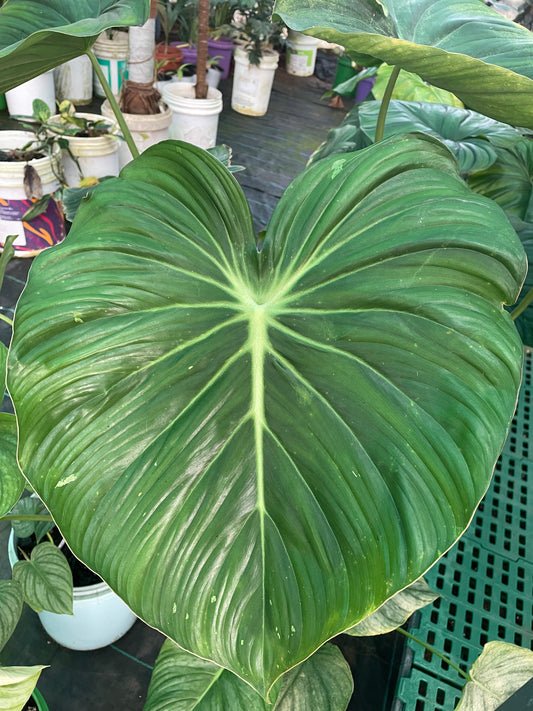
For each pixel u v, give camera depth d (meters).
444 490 0.38
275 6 0.48
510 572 0.97
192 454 0.41
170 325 0.44
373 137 1.01
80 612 0.79
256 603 0.38
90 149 1.69
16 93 2.14
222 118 2.83
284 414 0.43
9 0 0.55
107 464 0.40
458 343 0.41
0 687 0.44
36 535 0.83
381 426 0.40
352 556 0.38
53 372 0.41
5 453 0.62
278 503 0.40
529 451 1.21
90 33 0.42
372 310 0.44
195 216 0.49
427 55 0.41
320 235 0.48
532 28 1.79
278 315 0.47
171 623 0.38
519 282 0.42
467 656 0.85
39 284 0.43
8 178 1.48
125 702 0.85
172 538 0.39
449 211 0.44
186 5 2.71
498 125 1.08
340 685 0.66
